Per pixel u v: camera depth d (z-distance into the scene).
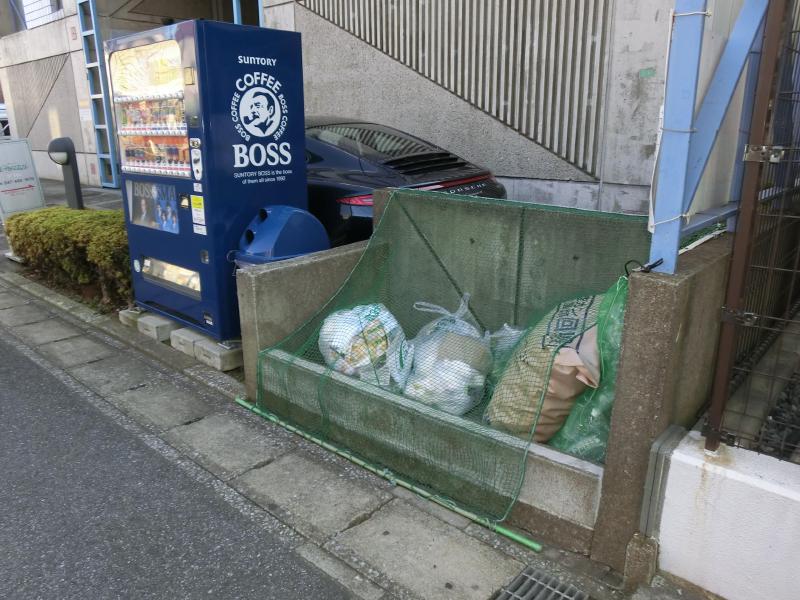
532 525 2.67
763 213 2.51
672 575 2.33
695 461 2.18
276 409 3.72
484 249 3.92
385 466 3.18
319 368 3.45
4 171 7.31
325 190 5.05
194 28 3.75
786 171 2.64
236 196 4.14
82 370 4.44
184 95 3.96
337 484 3.07
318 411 3.44
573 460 2.54
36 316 5.65
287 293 3.77
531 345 2.92
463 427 2.83
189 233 4.27
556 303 3.69
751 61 2.68
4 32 15.84
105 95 12.62
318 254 4.00
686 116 2.15
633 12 6.25
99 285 5.83
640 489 2.33
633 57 6.34
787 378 2.81
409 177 5.07
